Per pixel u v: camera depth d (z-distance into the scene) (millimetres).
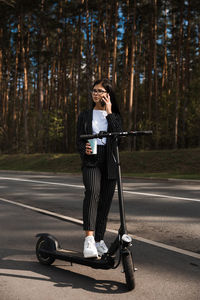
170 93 31516
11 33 39812
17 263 3369
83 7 28750
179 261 3486
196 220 5875
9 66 41562
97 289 2688
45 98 40750
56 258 3154
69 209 7145
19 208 7219
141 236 4719
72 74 38062
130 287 2643
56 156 26969
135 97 34000
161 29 36125
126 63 31484
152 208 7191
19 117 46438
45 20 34531
